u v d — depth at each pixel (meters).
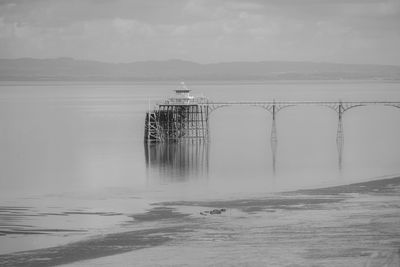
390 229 57.91
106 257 52.09
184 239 56.59
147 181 89.75
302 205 68.94
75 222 64.31
